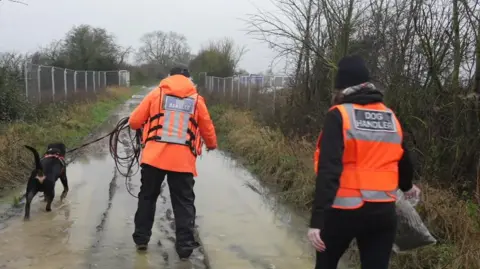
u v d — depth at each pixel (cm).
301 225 619
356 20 842
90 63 4084
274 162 900
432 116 643
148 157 483
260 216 654
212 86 2686
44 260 473
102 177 854
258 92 1645
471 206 523
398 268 458
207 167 995
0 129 1045
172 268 464
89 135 1427
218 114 1759
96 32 4222
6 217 611
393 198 300
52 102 1605
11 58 1416
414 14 658
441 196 542
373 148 295
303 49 946
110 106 2444
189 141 489
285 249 529
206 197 746
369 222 293
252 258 500
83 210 651
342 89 310
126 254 496
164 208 668
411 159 320
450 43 631
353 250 503
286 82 1209
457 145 605
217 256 502
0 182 760
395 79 686
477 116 600
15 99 1234
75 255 488
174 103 493
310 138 968
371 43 793
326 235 299
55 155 670
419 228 347
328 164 285
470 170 605
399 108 676
